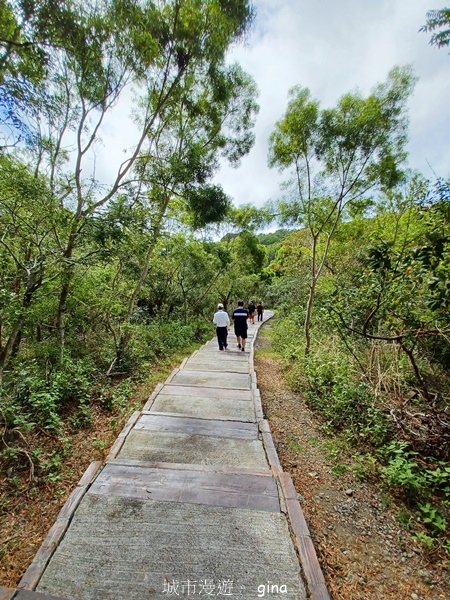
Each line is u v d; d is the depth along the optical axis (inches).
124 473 91.4
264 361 277.4
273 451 107.9
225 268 552.4
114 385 182.7
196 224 226.8
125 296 270.8
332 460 113.3
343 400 142.3
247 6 158.2
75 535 69.1
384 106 177.5
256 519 74.7
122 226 161.2
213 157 243.3
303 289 397.7
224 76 207.8
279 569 62.3
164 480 88.4
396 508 89.3
